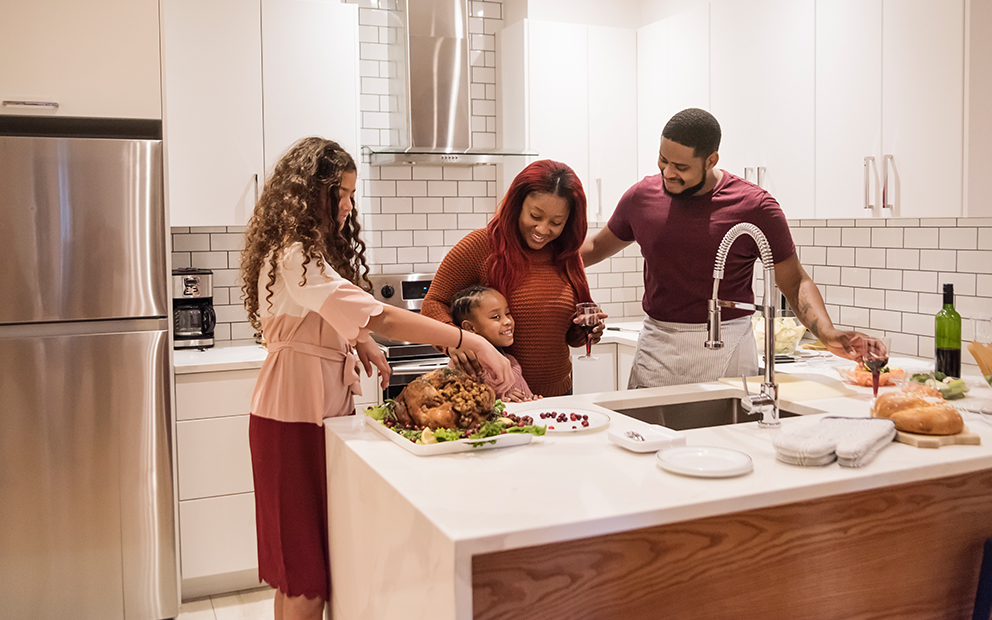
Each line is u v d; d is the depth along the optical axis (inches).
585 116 160.4
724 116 137.5
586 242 113.0
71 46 111.3
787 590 58.9
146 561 118.3
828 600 60.6
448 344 74.7
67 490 113.4
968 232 114.6
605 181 162.9
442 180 165.8
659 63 155.7
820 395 86.2
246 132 136.7
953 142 98.4
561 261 95.2
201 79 133.7
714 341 72.6
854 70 111.4
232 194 136.5
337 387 80.4
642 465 60.9
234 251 150.3
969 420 74.5
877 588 62.5
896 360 113.2
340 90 141.7
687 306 101.1
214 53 134.3
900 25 104.3
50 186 109.7
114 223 113.0
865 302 133.0
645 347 105.6
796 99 121.7
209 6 133.5
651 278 104.6
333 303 71.3
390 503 56.9
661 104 155.6
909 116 103.8
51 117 112.7
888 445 65.5
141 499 117.3
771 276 71.6
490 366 76.4
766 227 95.9
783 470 59.1
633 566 53.7
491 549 47.0
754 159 130.8
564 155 159.2
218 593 131.0
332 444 73.9
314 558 78.0
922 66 101.9
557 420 74.1
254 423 80.0
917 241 122.9
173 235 146.3
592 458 62.9
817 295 95.8
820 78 117.4
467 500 52.9
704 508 52.4
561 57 157.8
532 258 94.0
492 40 168.9
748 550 57.3
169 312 117.9
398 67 151.1
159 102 115.7
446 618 47.5
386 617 59.3
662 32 154.3
